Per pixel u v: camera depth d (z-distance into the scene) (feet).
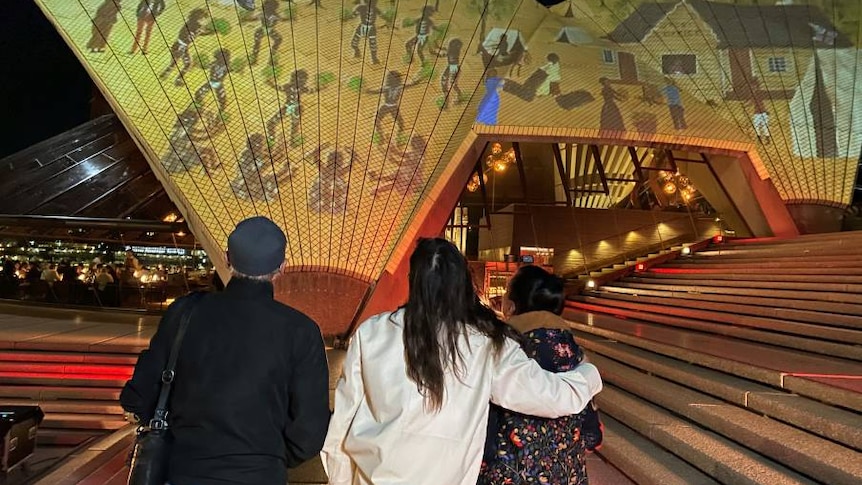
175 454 5.43
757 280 30.89
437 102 35.88
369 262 30.63
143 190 55.06
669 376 17.29
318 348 5.79
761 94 47.62
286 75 34.50
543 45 40.37
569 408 5.82
